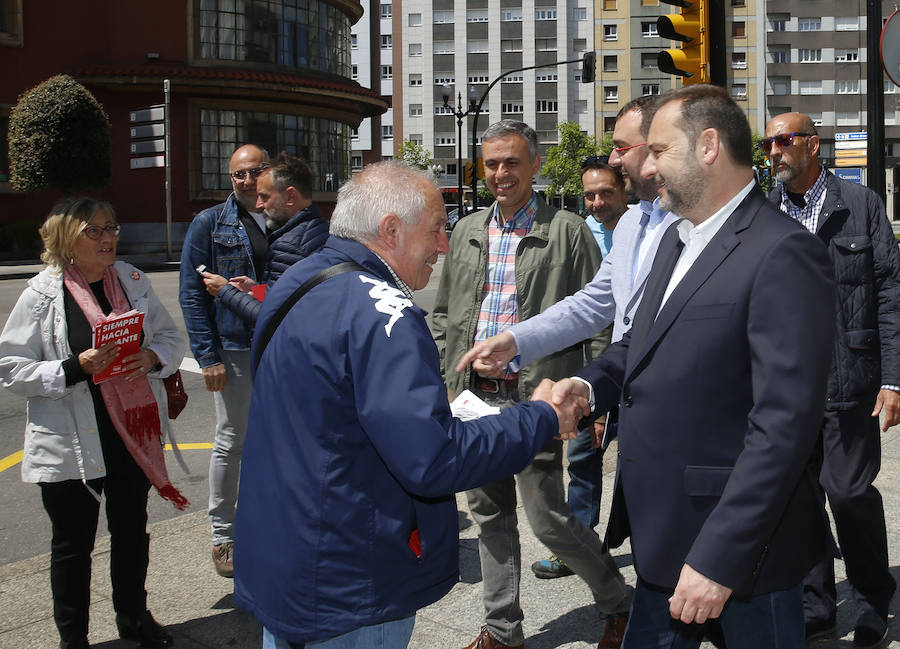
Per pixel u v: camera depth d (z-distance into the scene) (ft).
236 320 13.20
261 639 11.05
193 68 93.91
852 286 10.49
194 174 95.50
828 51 240.12
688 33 19.56
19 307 10.18
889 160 229.04
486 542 10.41
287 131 100.58
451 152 250.78
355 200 6.84
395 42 250.98
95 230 10.31
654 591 6.98
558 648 10.69
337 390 6.21
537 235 11.12
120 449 10.52
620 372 7.91
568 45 245.45
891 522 14.08
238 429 13.24
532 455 6.57
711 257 6.51
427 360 6.15
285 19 99.81
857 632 10.52
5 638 10.92
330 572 6.25
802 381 6.01
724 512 6.09
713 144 6.48
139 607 10.79
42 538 15.39
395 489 6.41
